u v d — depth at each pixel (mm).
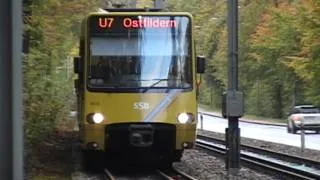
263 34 85562
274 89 93500
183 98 21484
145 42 21609
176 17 21828
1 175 6098
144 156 23953
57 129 33469
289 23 76188
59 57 32750
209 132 55062
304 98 82125
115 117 21109
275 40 79750
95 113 21094
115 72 21359
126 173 22609
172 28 21781
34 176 19656
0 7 6094
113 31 21516
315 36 51281
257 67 96500
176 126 21359
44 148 24969
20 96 6145
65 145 30109
